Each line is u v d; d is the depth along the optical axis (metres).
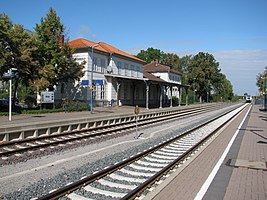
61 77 35.59
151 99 65.31
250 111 52.69
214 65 119.44
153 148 12.60
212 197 6.37
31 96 38.44
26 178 8.60
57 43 34.53
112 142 15.57
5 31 27.77
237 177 8.08
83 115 28.66
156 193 6.52
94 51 44.56
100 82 37.41
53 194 6.44
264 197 6.49
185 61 120.38
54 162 10.67
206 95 104.69
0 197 6.72
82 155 11.98
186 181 7.54
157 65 80.50
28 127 16.00
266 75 84.00
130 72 55.47
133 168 9.65
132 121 25.98
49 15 34.75
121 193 7.06
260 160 10.38
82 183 7.43
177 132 20.27
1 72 27.73
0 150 12.23
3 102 36.00
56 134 16.31
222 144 14.12
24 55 28.86
